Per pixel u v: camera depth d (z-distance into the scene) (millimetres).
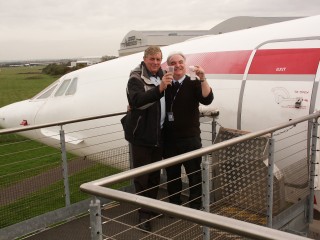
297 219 4062
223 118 5074
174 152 4234
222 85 5125
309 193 4121
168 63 4035
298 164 4352
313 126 3896
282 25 5141
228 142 2816
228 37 5656
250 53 5027
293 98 4406
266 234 1516
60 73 84125
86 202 4785
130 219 4367
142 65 3904
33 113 9164
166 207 1805
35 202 7465
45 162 11125
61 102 8305
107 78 7301
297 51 4566
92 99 7461
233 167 4094
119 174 2229
